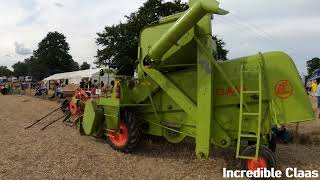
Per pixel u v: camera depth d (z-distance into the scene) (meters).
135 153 8.59
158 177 6.84
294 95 6.79
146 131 8.84
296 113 6.77
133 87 8.84
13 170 7.04
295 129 11.68
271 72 6.94
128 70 9.00
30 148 8.91
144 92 8.66
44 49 107.62
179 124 8.16
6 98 29.81
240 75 7.02
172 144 9.54
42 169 7.14
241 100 6.74
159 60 7.74
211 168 7.47
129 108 8.78
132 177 6.80
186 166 7.59
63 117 14.01
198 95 7.11
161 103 8.50
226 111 7.36
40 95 34.66
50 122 13.20
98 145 9.37
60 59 107.44
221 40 27.77
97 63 48.00
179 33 6.87
